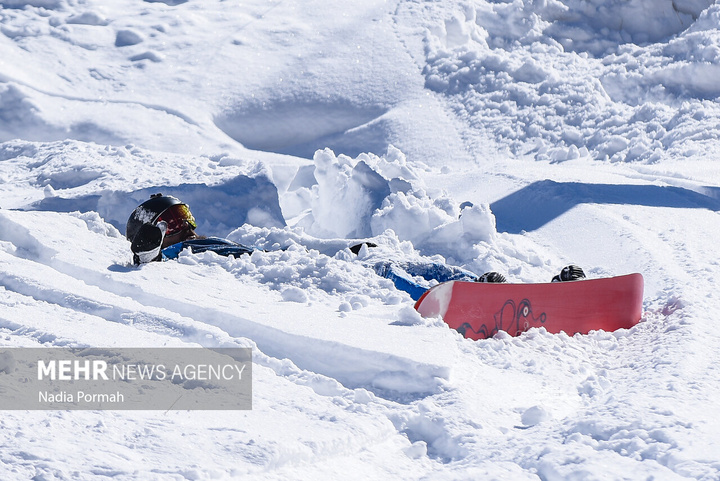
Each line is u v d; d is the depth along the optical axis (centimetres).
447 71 3416
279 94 3338
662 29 3822
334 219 1948
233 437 581
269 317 937
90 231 1377
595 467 565
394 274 1285
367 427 656
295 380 778
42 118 3033
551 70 3403
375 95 3328
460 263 1547
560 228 1781
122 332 830
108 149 2431
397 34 3669
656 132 2817
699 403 722
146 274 1111
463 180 2325
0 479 465
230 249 1331
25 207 1878
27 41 3512
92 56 3509
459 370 827
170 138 2998
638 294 1137
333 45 3625
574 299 1087
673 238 1648
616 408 693
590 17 3856
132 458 524
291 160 2858
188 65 3497
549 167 2452
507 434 692
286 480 543
